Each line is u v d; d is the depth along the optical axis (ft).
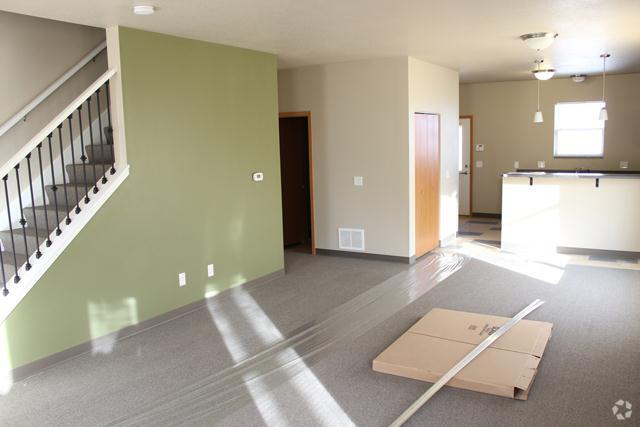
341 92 22.44
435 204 24.58
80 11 12.71
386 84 21.43
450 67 24.88
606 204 22.08
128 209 14.56
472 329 13.37
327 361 12.50
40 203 16.40
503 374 10.73
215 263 17.46
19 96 15.81
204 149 16.80
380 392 10.80
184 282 16.38
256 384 11.48
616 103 29.86
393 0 12.69
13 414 10.62
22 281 12.17
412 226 22.00
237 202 18.21
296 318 15.78
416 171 22.22
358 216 22.88
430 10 13.74
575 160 31.24
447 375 10.82
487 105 33.09
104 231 13.96
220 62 17.25
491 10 13.96
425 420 9.59
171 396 11.11
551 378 11.10
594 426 9.27
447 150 25.48
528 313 15.15
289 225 26.50
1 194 15.38
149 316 15.31
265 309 16.72
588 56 22.56
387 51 19.77
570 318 14.78
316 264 22.36
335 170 23.12
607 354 12.25
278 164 20.06
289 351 13.26
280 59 20.92
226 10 13.01
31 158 16.16
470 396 10.39
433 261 22.30
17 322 12.17
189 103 16.20
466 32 16.67
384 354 12.03
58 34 16.84
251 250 18.94
